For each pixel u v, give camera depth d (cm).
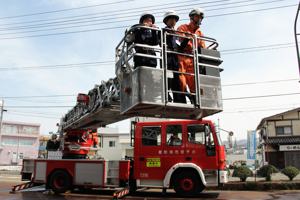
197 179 976
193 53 560
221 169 960
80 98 1084
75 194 1102
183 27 606
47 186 1126
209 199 935
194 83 555
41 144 5509
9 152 4778
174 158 991
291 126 3189
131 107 537
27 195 1077
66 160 1112
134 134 1041
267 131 3238
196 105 541
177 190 987
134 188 1034
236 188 1277
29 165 1188
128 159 1070
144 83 511
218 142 973
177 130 1009
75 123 1266
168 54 561
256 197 984
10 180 1834
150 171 1005
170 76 532
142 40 560
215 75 572
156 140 1018
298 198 957
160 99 518
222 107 564
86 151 1314
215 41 599
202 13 607
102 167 1059
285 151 3091
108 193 1136
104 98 962
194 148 985
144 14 607
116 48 651
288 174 1426
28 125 4991
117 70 626
